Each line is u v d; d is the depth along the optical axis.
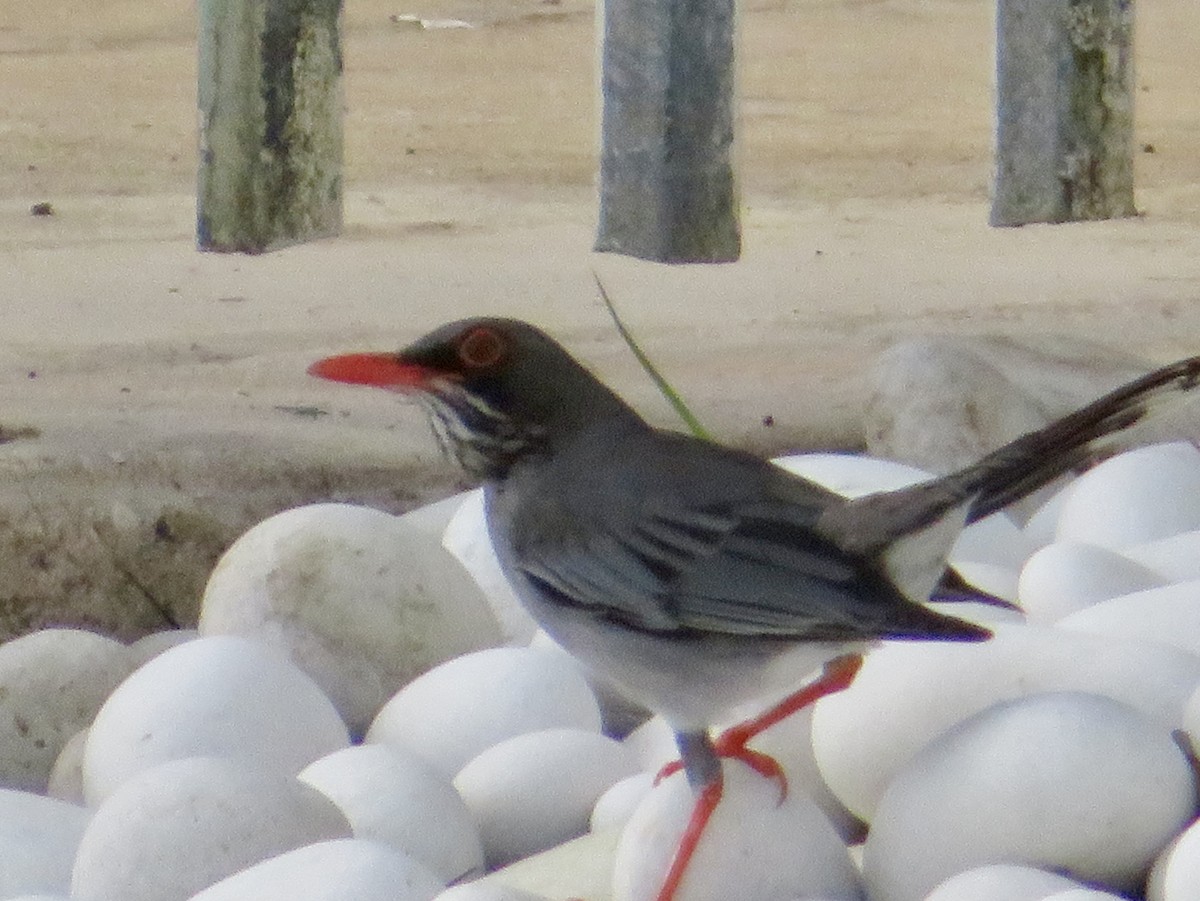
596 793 9.00
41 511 12.05
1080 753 7.56
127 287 17.98
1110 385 13.88
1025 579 9.91
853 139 26.08
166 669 9.18
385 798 8.42
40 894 8.08
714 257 18.44
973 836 7.59
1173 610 8.90
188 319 16.89
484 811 8.97
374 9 33.22
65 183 23.14
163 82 28.69
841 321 16.81
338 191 19.53
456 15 32.84
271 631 10.26
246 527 12.41
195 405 14.29
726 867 7.82
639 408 14.45
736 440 13.95
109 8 32.69
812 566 8.00
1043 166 20.62
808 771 8.88
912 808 7.72
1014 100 20.56
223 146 18.80
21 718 10.09
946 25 32.28
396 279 18.22
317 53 18.58
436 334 8.66
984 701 8.24
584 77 29.48
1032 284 18.20
